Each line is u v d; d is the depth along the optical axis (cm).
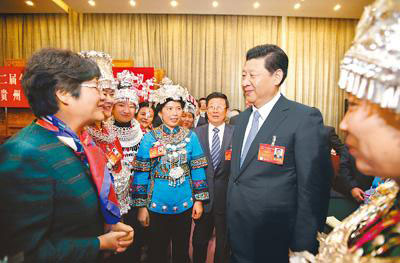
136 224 179
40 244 66
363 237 50
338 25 605
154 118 284
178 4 537
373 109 44
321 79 610
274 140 118
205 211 207
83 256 75
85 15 594
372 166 47
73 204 75
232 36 599
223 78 604
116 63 488
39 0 525
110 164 142
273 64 120
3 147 67
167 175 178
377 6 44
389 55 41
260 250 119
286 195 116
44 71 76
